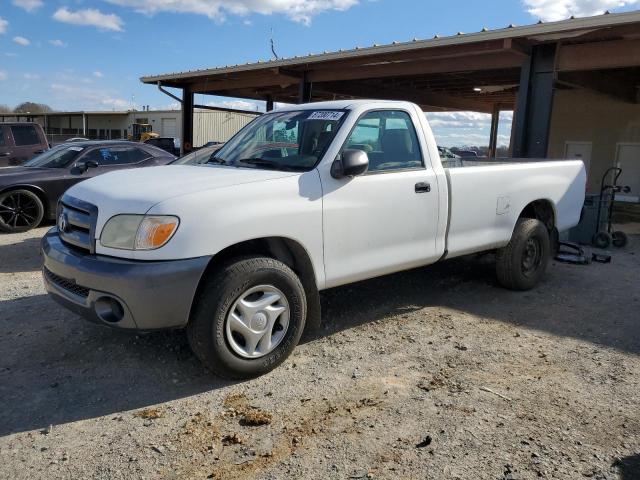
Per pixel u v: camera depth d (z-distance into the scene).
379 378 3.83
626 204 15.96
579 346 4.48
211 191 3.58
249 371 3.73
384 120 4.59
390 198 4.43
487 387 3.71
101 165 10.06
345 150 4.07
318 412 3.36
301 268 4.05
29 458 2.88
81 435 3.10
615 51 9.97
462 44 11.02
